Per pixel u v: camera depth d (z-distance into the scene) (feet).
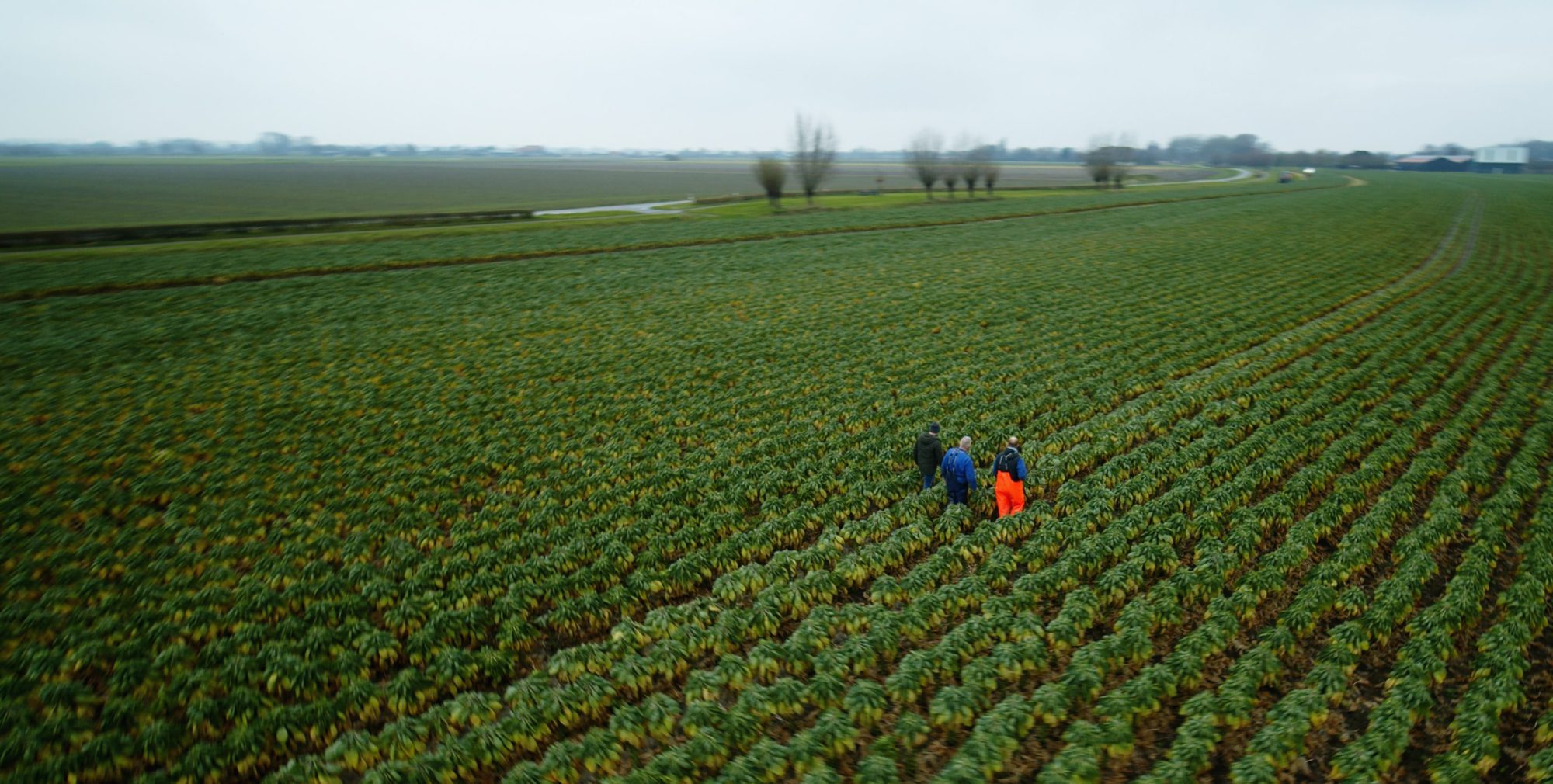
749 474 78.07
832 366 112.98
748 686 46.50
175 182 602.85
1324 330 130.82
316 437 87.51
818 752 41.52
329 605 54.60
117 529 67.26
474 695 45.75
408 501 73.26
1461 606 52.24
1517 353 116.88
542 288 167.73
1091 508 66.74
